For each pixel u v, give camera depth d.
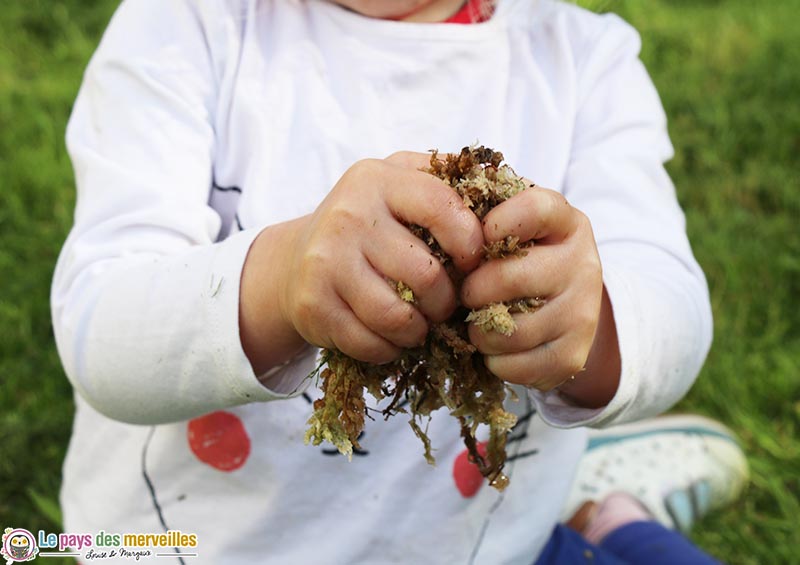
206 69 0.67
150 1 0.68
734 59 1.50
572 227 0.54
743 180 1.21
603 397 0.61
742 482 0.86
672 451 0.87
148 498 0.68
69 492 0.72
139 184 0.63
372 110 0.66
